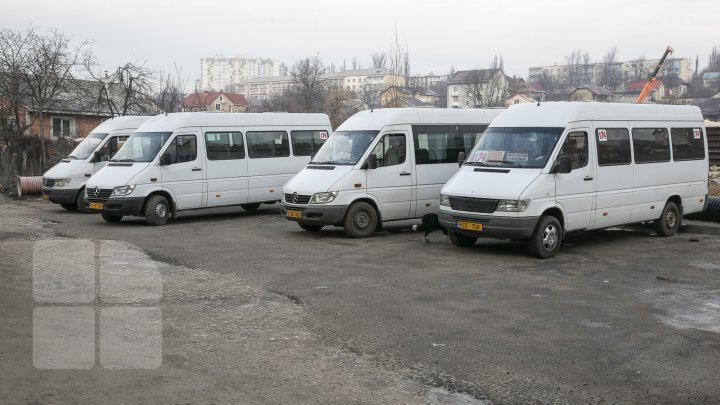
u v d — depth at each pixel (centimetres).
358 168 1320
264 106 5753
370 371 568
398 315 744
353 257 1103
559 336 669
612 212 1198
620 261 1068
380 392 522
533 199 1062
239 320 718
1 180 2400
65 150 2706
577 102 1185
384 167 1355
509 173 1109
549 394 520
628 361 596
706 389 531
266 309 766
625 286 892
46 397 491
